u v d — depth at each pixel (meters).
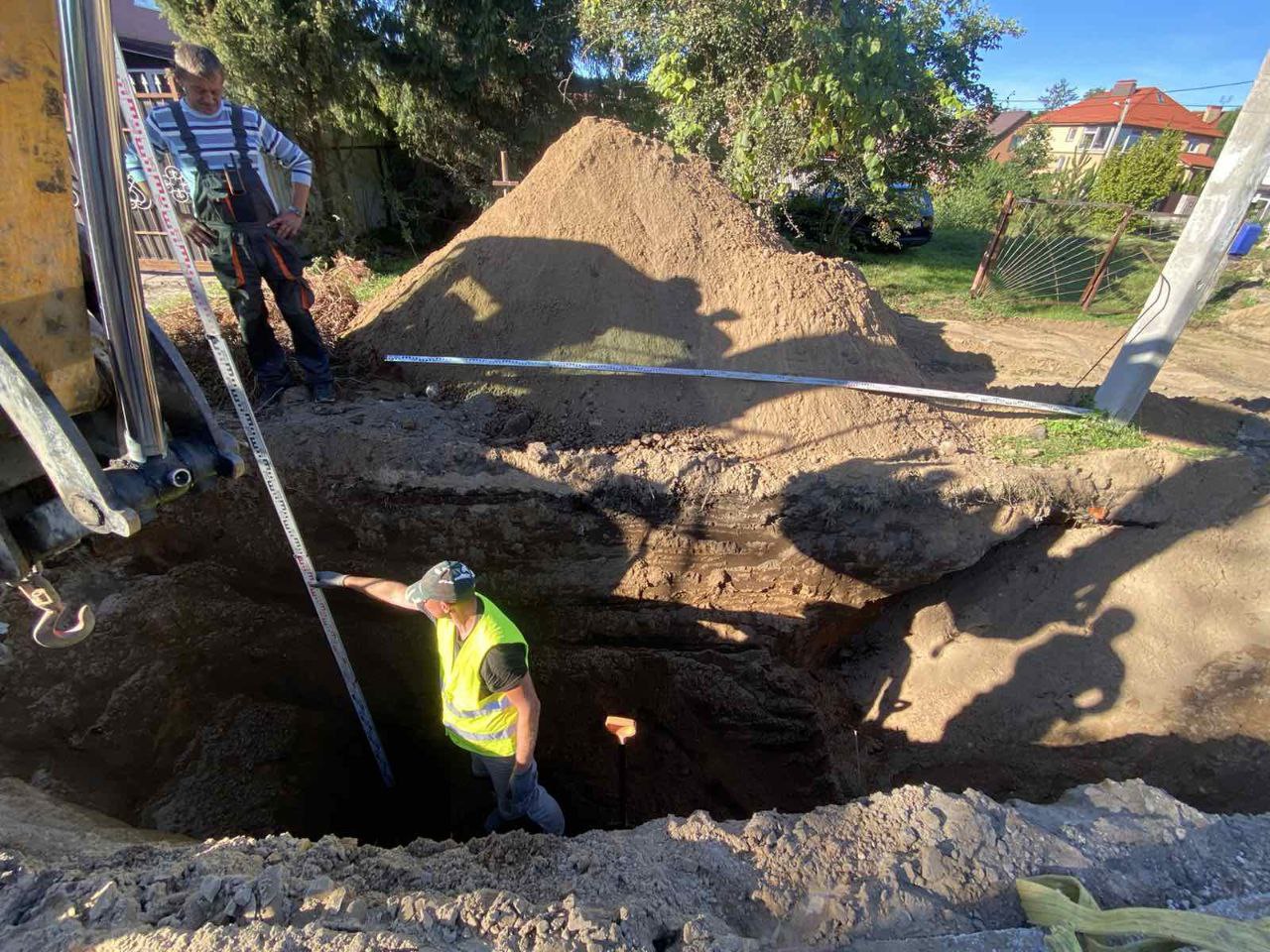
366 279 7.95
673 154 5.91
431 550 4.61
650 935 2.07
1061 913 2.17
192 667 4.23
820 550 4.59
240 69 9.41
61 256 1.68
